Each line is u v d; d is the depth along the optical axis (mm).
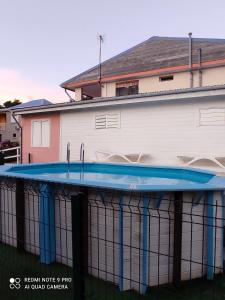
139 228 3424
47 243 4148
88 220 3795
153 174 5887
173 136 8586
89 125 10500
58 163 6664
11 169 5902
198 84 13562
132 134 9422
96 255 3762
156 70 14617
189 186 3535
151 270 3480
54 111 11508
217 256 3846
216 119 7793
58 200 4086
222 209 3863
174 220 3510
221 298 3273
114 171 6582
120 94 16188
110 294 3359
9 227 4801
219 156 7773
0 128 23656
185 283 3621
